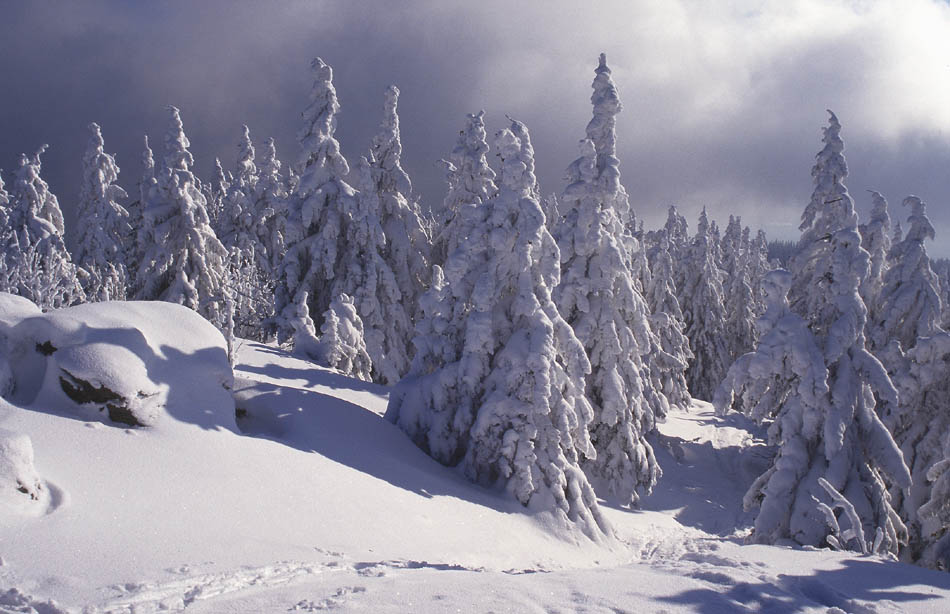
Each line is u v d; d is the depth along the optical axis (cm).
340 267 2775
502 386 1407
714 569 666
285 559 682
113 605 510
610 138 2206
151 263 2514
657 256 3734
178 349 1077
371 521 925
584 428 1459
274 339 2891
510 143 1521
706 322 4372
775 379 1634
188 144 2739
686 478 2558
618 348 2102
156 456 852
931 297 2297
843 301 1612
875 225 2544
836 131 2625
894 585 651
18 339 979
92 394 905
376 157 3009
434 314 1623
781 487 1503
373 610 495
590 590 562
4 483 645
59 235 3083
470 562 937
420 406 1507
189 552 646
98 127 3662
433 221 4162
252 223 4259
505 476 1352
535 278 1502
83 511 676
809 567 707
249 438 1020
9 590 509
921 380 1936
